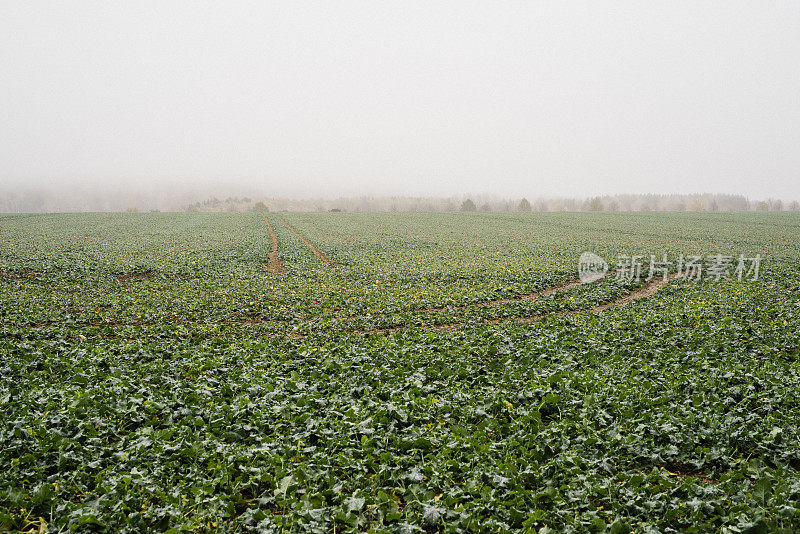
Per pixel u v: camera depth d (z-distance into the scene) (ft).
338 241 143.02
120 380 32.60
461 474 22.54
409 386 33.09
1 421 25.62
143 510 19.89
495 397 30.53
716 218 255.91
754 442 24.50
